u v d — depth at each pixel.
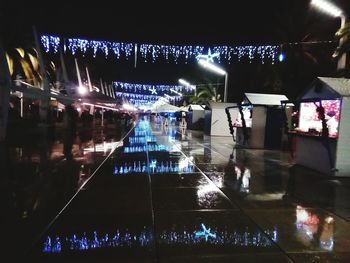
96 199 6.67
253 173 9.82
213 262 4.03
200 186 7.96
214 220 5.52
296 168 10.81
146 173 9.54
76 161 11.45
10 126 20.09
